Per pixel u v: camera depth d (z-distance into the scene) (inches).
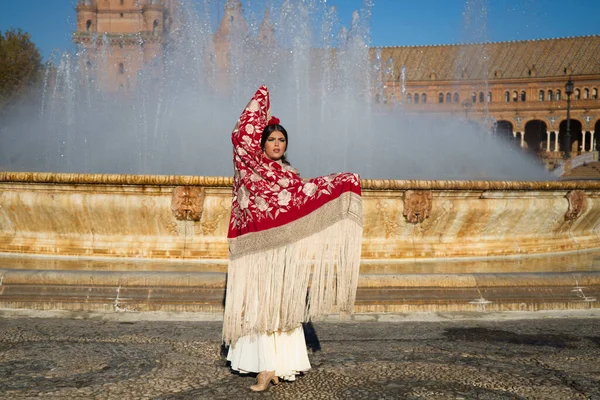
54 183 253.8
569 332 185.8
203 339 173.0
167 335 176.2
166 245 259.0
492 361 158.1
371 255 265.0
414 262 263.9
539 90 3309.5
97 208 256.2
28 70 1855.3
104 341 170.1
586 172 1865.2
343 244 134.3
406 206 262.1
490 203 275.3
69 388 135.0
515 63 3383.4
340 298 134.0
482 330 186.7
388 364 154.9
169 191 253.3
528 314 205.5
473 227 279.0
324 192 136.2
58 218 260.8
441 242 275.9
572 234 308.5
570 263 267.6
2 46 1820.9
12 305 199.8
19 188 258.8
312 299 135.3
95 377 142.3
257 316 135.9
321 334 181.5
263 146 140.5
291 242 135.9
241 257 138.6
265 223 137.2
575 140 3385.8
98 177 250.7
